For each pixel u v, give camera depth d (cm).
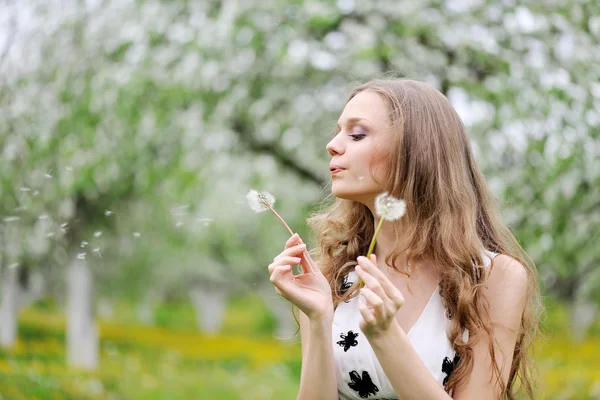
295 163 810
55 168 620
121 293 1666
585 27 593
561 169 540
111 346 1357
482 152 588
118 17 697
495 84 621
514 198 556
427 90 205
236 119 754
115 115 648
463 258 193
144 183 715
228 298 3253
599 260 646
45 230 630
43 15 663
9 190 602
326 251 226
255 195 192
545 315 258
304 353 211
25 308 1783
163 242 1097
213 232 964
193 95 658
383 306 163
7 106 628
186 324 2738
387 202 168
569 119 557
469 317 188
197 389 1052
